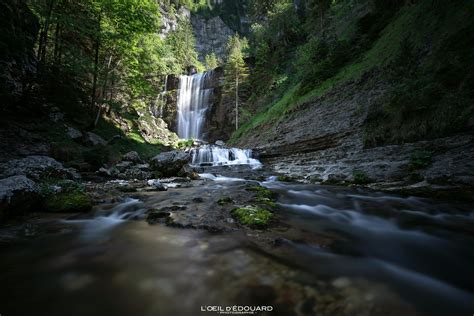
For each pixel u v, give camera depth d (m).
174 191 7.90
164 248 3.38
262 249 3.36
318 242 3.70
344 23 26.00
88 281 2.55
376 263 3.10
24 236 3.93
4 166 7.81
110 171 11.95
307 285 2.48
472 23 8.43
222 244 3.51
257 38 50.16
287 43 37.94
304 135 14.73
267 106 28.52
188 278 2.58
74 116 16.45
